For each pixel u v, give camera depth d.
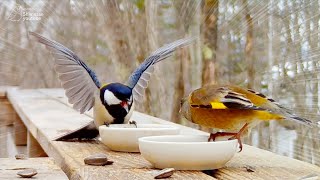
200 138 1.33
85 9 3.04
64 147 1.41
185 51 2.25
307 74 1.79
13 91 2.93
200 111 1.33
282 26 1.83
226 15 2.06
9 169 1.27
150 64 1.46
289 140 1.84
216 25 2.09
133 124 1.42
